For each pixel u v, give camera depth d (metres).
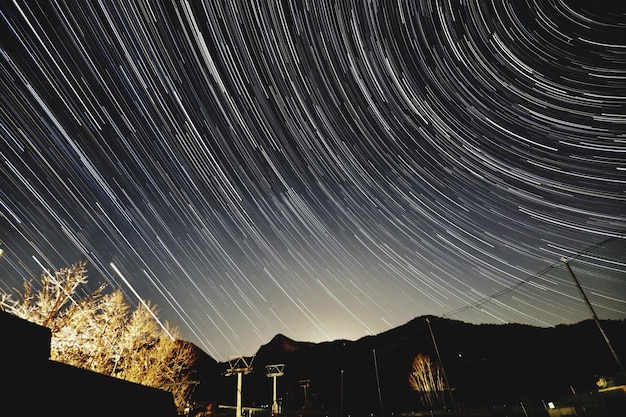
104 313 12.04
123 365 12.84
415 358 35.44
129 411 7.53
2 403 4.55
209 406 27.28
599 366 15.29
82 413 6.09
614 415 10.49
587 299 8.27
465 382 25.17
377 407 32.47
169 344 15.10
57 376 5.68
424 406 27.02
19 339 5.02
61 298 10.23
